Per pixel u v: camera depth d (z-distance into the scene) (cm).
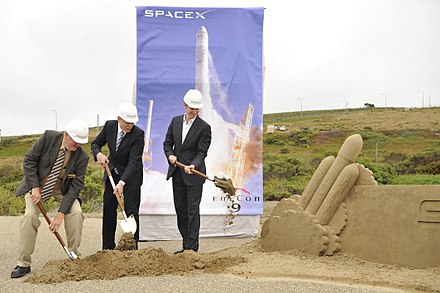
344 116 7500
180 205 922
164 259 763
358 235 810
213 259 788
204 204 1099
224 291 636
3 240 1121
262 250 877
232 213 1102
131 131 899
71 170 773
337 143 5159
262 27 1099
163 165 1088
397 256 775
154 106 1090
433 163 3183
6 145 5903
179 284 670
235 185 1099
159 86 1089
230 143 1098
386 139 5141
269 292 629
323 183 839
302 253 825
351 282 681
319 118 7625
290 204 858
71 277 713
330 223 828
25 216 756
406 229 774
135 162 891
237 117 1099
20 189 770
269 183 2670
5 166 3728
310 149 4762
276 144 5222
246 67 1096
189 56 1092
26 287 678
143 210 1084
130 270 731
